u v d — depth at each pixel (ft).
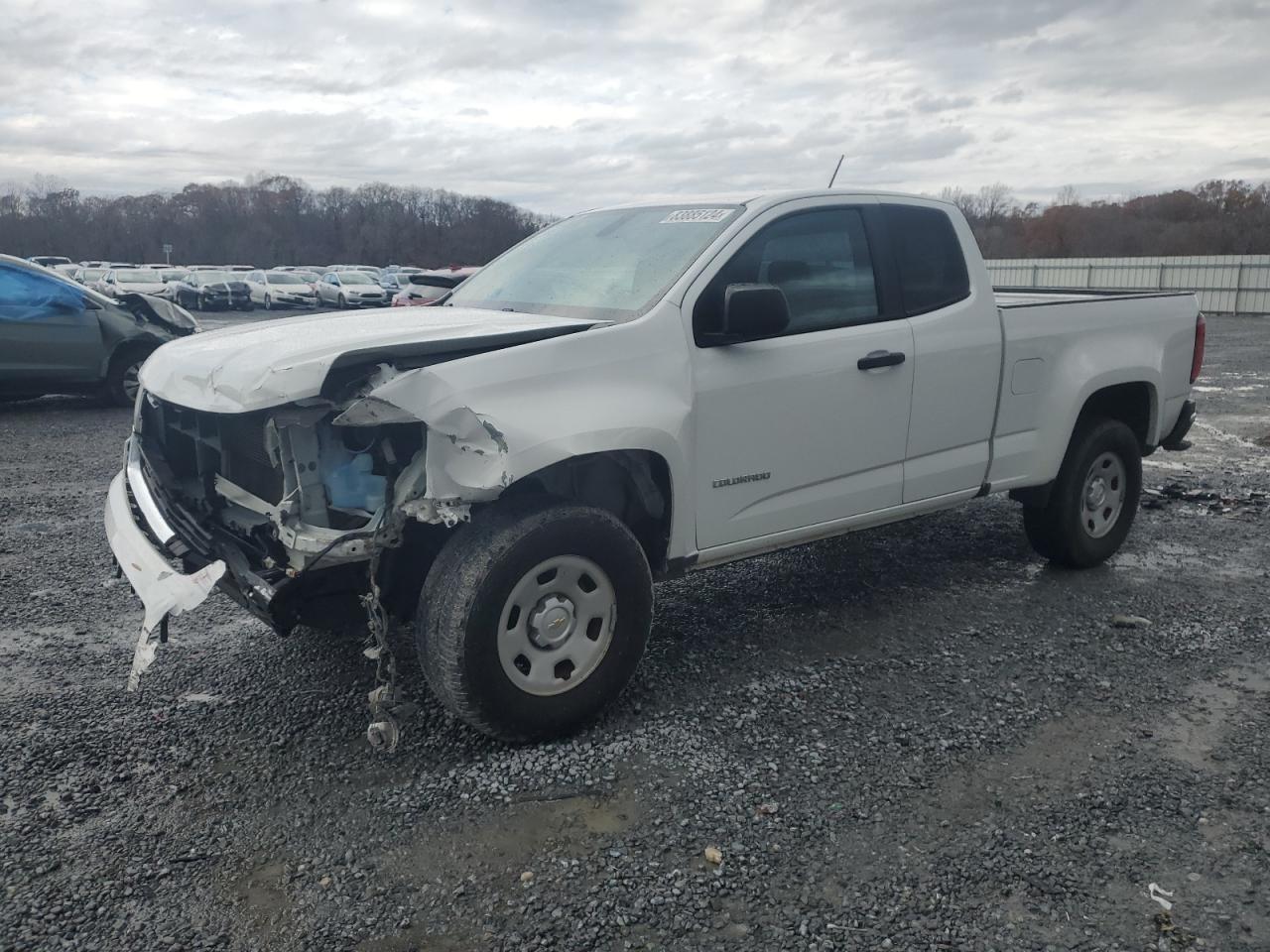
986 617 15.62
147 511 12.14
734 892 8.84
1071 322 16.63
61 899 8.71
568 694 11.35
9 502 22.75
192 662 13.84
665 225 14.11
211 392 10.74
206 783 10.66
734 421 12.61
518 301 13.99
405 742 11.51
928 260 15.02
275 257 296.51
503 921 8.45
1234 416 36.24
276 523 10.33
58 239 297.33
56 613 15.74
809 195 13.93
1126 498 17.98
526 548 10.67
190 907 8.64
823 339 13.50
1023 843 9.56
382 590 11.15
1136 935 8.30
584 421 10.96
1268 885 8.96
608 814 10.02
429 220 310.86
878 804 10.21
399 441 10.59
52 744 11.48
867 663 13.79
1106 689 13.00
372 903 8.68
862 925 8.42
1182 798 10.36
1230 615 15.75
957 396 15.10
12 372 34.37
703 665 13.70
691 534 12.53
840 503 14.06
